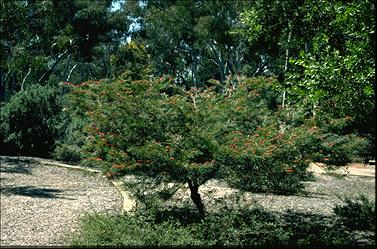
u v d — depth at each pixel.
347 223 7.82
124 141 7.11
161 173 6.96
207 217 7.06
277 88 8.05
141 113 7.19
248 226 7.10
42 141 18.16
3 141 17.91
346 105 7.00
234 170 7.02
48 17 23.25
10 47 17.73
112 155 6.95
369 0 6.77
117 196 10.73
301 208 9.66
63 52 36.78
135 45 38.56
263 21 11.21
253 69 37.53
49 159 17.38
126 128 7.18
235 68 34.81
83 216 7.93
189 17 34.00
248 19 11.28
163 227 7.07
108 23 37.72
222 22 31.42
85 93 7.52
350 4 7.18
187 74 44.03
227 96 7.82
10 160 16.25
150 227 6.93
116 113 7.24
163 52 38.06
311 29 10.08
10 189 11.28
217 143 6.61
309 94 7.18
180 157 6.62
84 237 6.60
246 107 7.37
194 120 7.06
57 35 27.03
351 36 7.43
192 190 7.63
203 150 6.88
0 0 16.05
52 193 11.01
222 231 6.77
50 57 35.66
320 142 7.26
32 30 22.33
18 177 13.17
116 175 7.17
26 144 18.02
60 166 15.55
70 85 7.64
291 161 7.04
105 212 8.72
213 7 31.98
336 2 8.02
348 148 7.35
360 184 13.93
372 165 18.16
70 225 7.82
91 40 36.88
